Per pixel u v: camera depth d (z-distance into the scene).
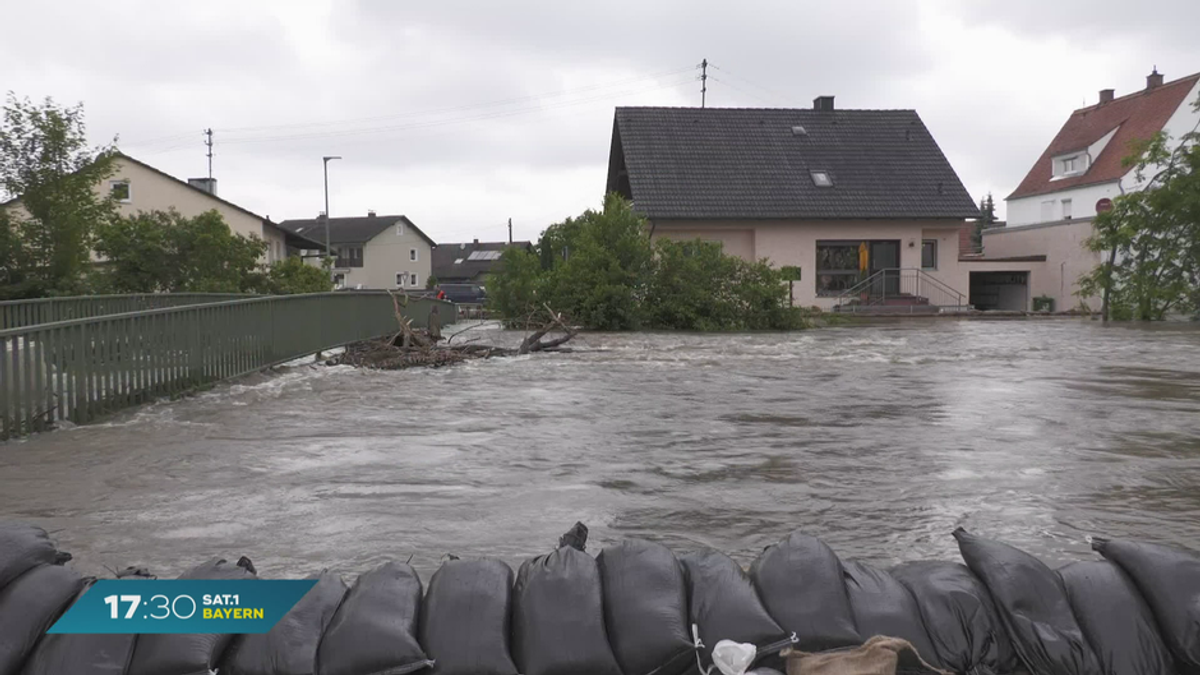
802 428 8.67
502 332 26.50
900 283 39.22
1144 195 31.08
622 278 27.55
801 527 5.19
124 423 8.83
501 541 4.88
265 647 3.13
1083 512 5.50
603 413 9.64
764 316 27.50
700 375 13.77
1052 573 3.53
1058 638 3.28
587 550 4.70
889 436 8.22
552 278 28.50
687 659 3.20
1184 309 31.20
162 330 10.39
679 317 27.61
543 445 7.73
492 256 102.25
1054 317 35.69
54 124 17.72
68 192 17.97
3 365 7.73
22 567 3.35
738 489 6.12
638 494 5.96
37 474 6.49
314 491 6.01
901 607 3.39
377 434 8.25
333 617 3.30
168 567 4.42
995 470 6.73
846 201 38.56
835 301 38.50
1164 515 5.44
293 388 11.84
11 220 17.83
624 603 3.30
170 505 5.62
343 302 17.30
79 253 18.41
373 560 4.54
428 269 83.50
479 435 8.22
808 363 15.88
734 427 8.73
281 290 25.45
